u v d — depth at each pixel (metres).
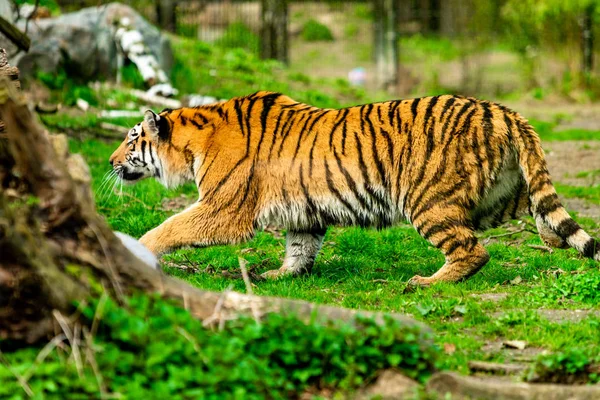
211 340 6.83
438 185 10.37
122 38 23.98
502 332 8.71
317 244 11.60
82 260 6.96
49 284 6.71
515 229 14.23
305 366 7.00
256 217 10.88
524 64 37.16
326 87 30.14
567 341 8.32
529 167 10.35
